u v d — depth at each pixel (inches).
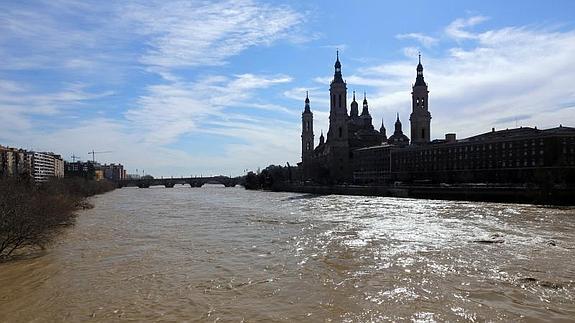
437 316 1219.2
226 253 2190.0
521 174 7500.0
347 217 4067.4
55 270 1847.9
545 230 2893.7
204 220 3934.5
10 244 2305.6
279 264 1907.0
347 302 1354.6
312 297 1413.6
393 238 2598.4
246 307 1328.7
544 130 7613.2
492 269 1738.4
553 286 1486.2
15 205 2303.2
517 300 1347.2
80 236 2866.6
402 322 1182.9
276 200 7564.0
